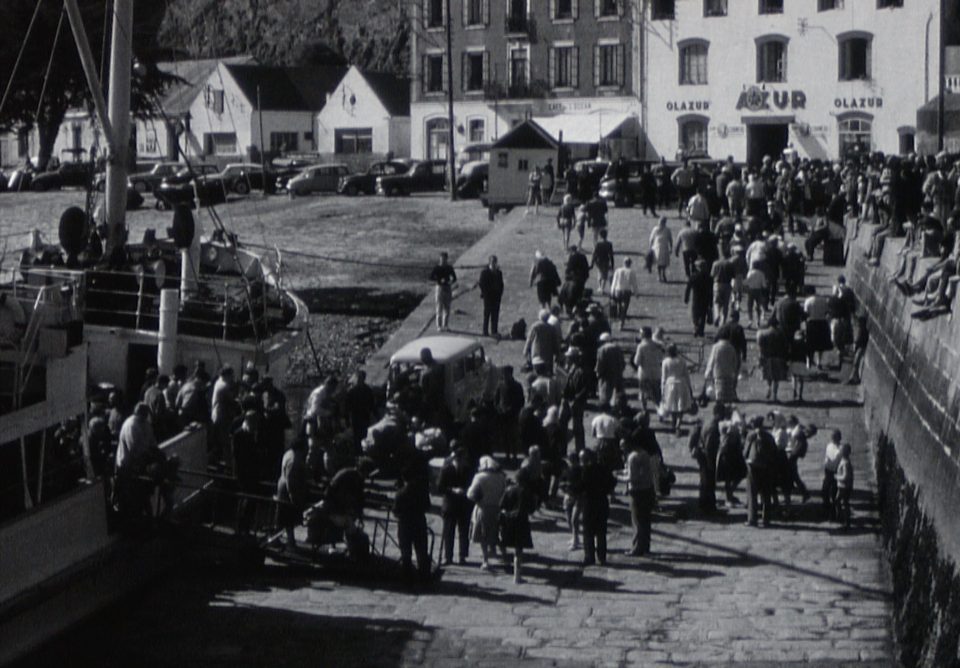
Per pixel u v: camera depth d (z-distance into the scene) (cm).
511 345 4719
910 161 5322
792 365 4116
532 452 2930
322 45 14550
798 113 9531
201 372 3300
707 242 5056
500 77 10744
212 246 4341
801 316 4322
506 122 10738
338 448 3158
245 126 12581
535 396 3425
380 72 12462
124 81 3988
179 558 2911
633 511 2992
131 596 2745
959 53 8988
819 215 6238
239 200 8962
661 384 3881
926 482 2741
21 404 2544
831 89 9425
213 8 15525
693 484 3475
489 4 10731
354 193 9244
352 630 2564
